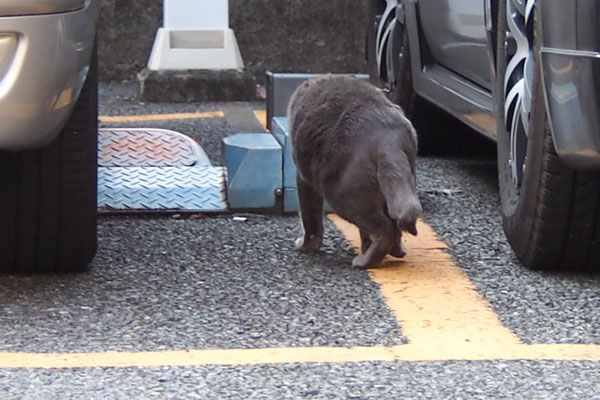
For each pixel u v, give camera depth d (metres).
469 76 7.34
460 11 7.28
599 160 4.75
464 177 7.92
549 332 4.65
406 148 5.37
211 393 3.96
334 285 5.29
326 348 4.43
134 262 5.63
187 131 9.58
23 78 4.34
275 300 5.03
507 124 5.82
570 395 3.98
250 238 6.18
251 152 6.64
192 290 5.17
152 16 12.61
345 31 12.80
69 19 4.47
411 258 5.79
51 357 4.30
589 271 5.52
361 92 5.51
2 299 4.99
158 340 4.50
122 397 3.92
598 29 4.62
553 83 4.81
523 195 5.37
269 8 12.66
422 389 4.01
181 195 6.81
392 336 4.57
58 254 5.27
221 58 11.50
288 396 3.93
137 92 11.62
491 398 3.95
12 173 5.00
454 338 4.56
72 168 5.06
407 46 8.46
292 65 12.79
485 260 5.75
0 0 4.25
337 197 5.48
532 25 5.43
